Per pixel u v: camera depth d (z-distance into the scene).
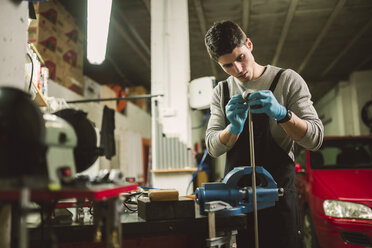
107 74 5.91
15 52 1.24
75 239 1.12
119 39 6.50
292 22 6.12
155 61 4.05
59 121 0.87
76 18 5.14
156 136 3.84
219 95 1.68
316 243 3.06
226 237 1.11
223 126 1.63
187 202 1.17
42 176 0.77
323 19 6.03
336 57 7.98
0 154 0.73
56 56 4.06
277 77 1.49
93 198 0.71
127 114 6.35
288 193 1.42
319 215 2.90
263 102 1.18
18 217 1.04
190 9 5.43
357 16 6.00
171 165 3.79
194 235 1.19
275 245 1.38
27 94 0.80
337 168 3.40
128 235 1.10
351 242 2.61
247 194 1.19
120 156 5.68
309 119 1.41
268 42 6.99
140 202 1.26
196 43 6.82
